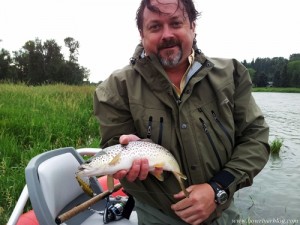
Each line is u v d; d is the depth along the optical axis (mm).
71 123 2715
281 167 2342
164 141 713
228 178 711
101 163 680
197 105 729
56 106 3297
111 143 748
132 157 670
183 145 710
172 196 728
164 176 725
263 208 1612
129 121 744
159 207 747
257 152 745
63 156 852
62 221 736
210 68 743
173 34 723
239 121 780
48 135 2180
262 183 1984
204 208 684
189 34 746
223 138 731
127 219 889
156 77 722
